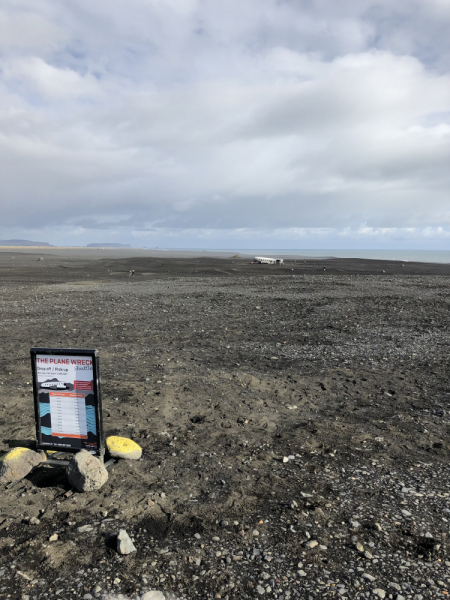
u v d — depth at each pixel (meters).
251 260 79.25
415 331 14.39
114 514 4.19
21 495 4.55
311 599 3.11
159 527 3.98
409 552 3.66
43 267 57.78
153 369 9.83
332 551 3.66
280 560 3.54
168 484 4.80
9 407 7.33
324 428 6.54
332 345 12.43
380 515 4.22
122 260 76.06
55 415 5.13
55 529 3.96
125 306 20.38
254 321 16.42
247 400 7.79
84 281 36.91
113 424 6.61
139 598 3.11
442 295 24.16
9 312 18.47
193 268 55.81
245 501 4.45
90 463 4.64
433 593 3.17
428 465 5.35
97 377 4.89
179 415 7.01
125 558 3.55
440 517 4.20
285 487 4.76
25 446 5.75
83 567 3.45
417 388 8.55
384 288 28.19
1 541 3.79
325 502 4.45
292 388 8.51
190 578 3.33
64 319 16.73
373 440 6.11
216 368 9.95
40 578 3.34
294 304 20.92
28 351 11.57
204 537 3.84
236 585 3.26
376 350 11.77
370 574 3.38
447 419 6.94
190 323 15.96
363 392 8.30
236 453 5.64
